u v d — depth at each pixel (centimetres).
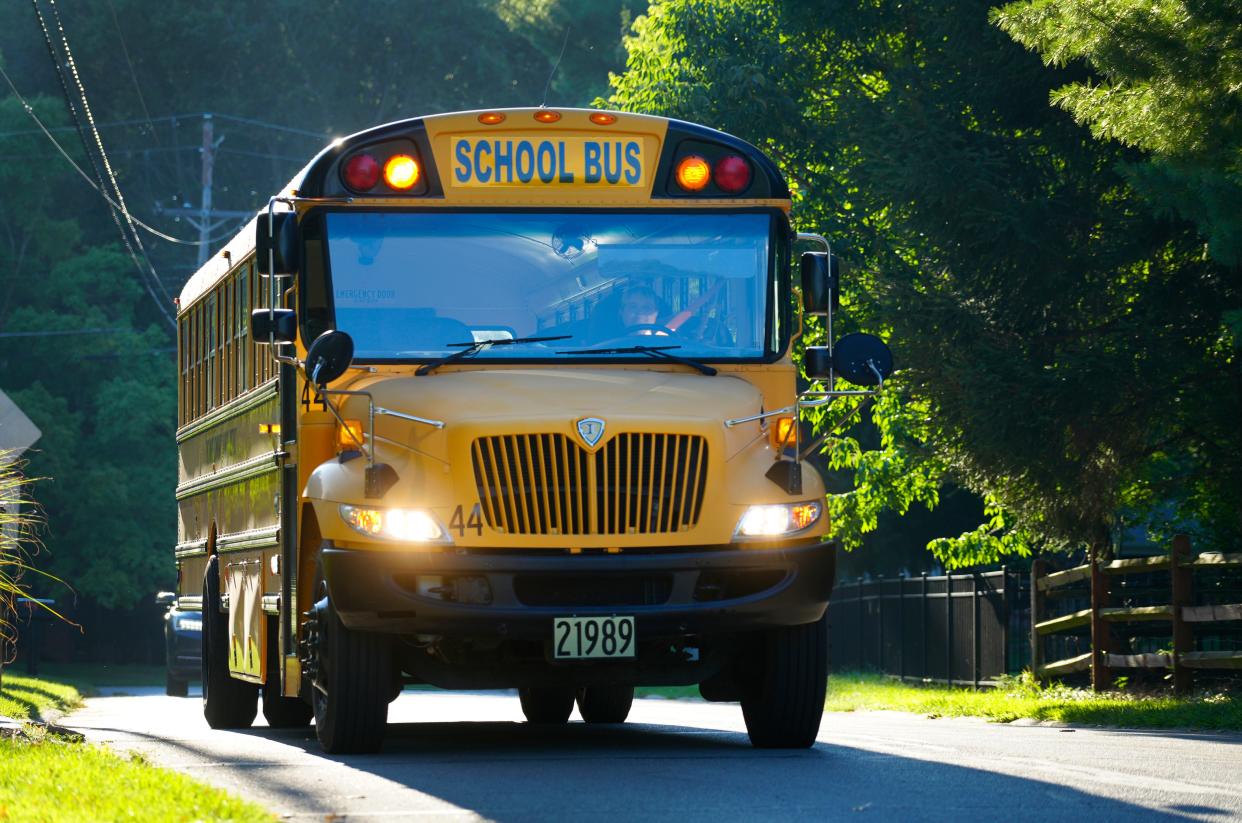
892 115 6500
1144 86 4509
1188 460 7038
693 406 3023
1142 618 5534
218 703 4441
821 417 8081
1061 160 6456
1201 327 6009
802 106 8175
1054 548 6662
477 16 17250
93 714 6512
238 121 16838
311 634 3184
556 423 2938
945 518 10862
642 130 3275
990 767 2902
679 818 2238
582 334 3194
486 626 2906
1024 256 6100
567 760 2977
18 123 15062
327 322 3167
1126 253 6047
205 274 4753
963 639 7750
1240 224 4450
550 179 3244
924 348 6259
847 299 7638
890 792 2522
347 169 3198
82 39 16900
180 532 5172
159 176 17588
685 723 4809
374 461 3002
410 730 4106
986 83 6506
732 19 8206
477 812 2288
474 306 3189
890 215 6806
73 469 14488
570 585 2941
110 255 15450
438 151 3231
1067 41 4581
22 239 15625
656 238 3253
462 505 2920
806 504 3038
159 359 15450
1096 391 5894
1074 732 4144
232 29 17162
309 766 2895
